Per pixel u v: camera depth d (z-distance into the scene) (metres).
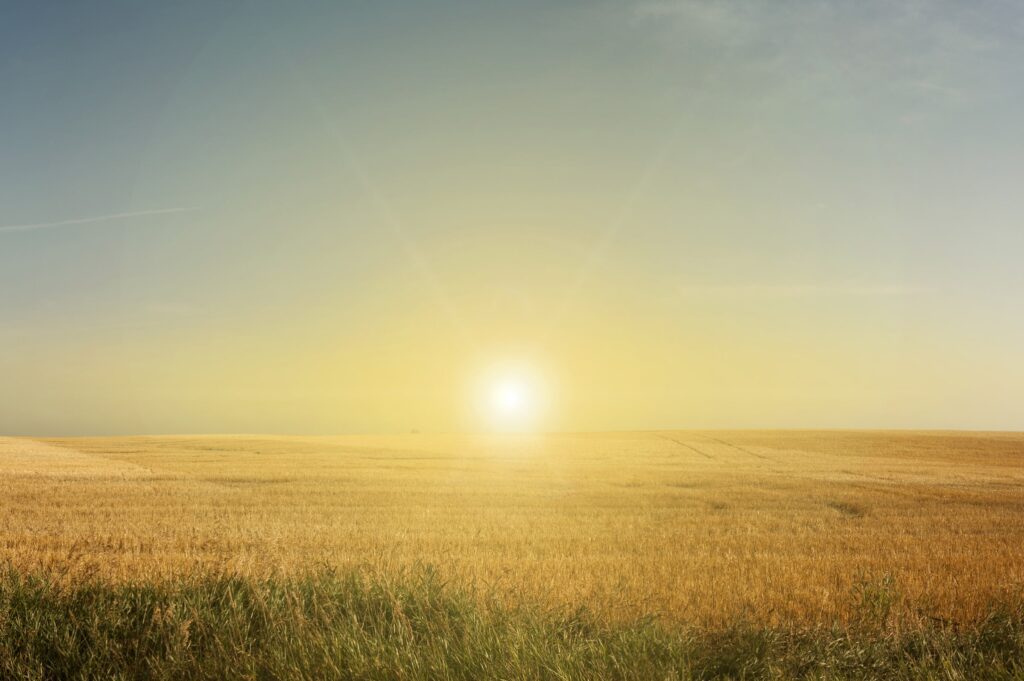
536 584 10.77
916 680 6.17
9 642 6.20
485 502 30.70
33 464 47.22
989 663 6.48
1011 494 35.47
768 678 6.08
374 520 24.66
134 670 5.93
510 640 6.19
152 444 76.19
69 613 6.79
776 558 16.09
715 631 7.62
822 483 40.28
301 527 22.56
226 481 38.66
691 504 30.72
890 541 20.34
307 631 6.39
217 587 7.75
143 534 20.69
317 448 72.81
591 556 16.80
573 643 6.45
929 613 9.35
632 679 5.71
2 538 19.44
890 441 82.88
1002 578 13.04
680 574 13.17
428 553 16.70
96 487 34.22
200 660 6.05
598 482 40.00
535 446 78.69
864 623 8.20
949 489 37.34
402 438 100.44
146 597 7.29
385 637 6.54
